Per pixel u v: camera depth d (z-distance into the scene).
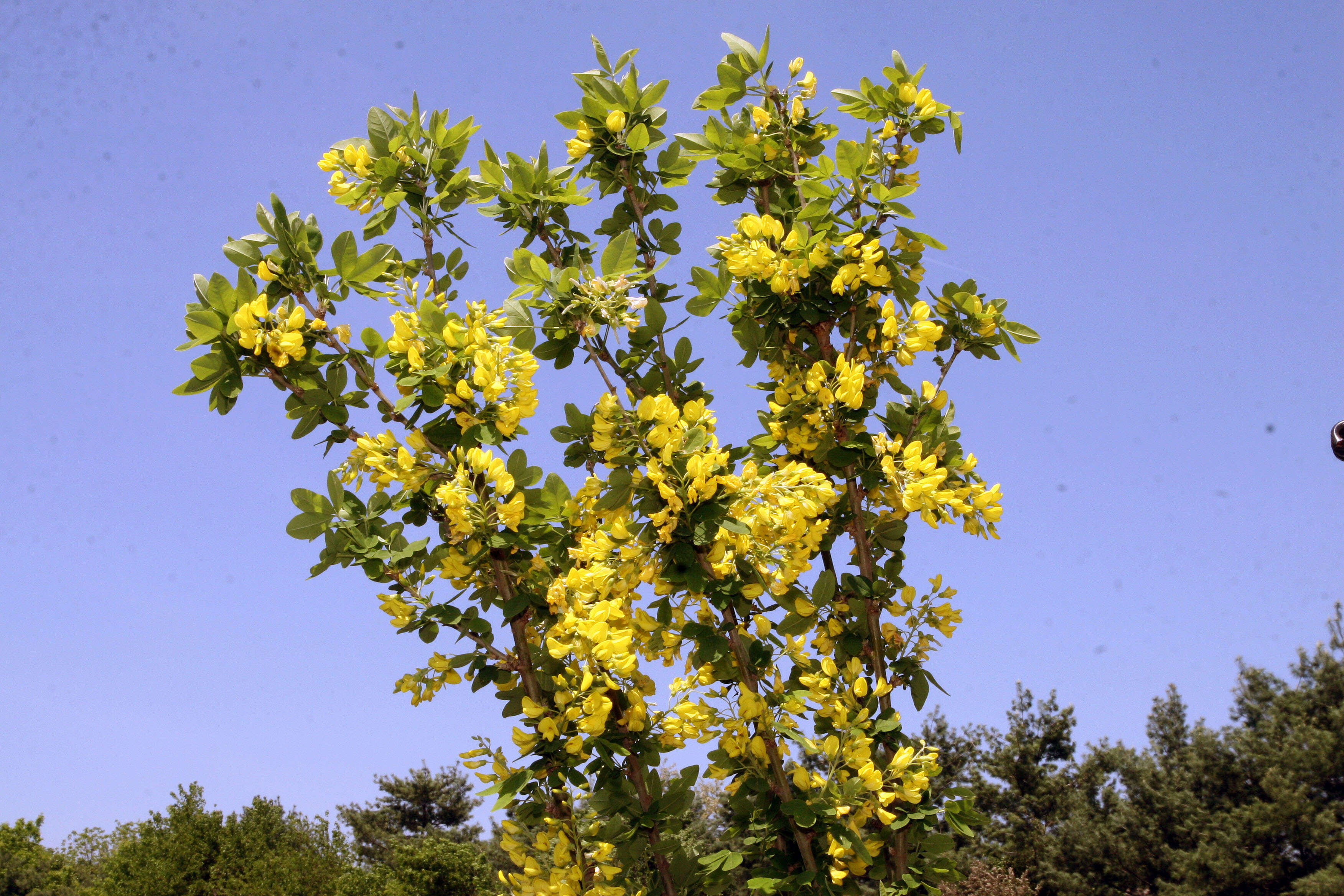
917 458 3.72
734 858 3.37
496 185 3.98
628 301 3.53
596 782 3.51
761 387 4.38
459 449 3.57
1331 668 26.28
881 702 3.78
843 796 3.34
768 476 3.43
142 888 21.86
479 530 3.45
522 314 3.56
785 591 3.71
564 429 3.63
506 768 3.55
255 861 22.73
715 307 4.20
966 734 29.84
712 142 4.38
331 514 3.47
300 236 3.62
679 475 3.29
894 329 3.89
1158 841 24.98
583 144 4.05
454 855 24.77
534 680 3.57
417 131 4.08
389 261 3.82
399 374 3.66
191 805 23.67
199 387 3.39
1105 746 28.92
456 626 3.52
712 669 3.56
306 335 3.54
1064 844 25.88
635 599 3.76
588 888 3.49
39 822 46.31
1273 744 25.84
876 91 4.22
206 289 3.41
